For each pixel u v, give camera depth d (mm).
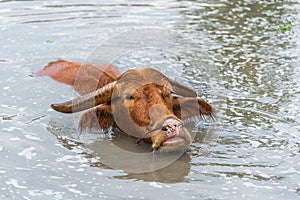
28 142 11133
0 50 15742
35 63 14992
